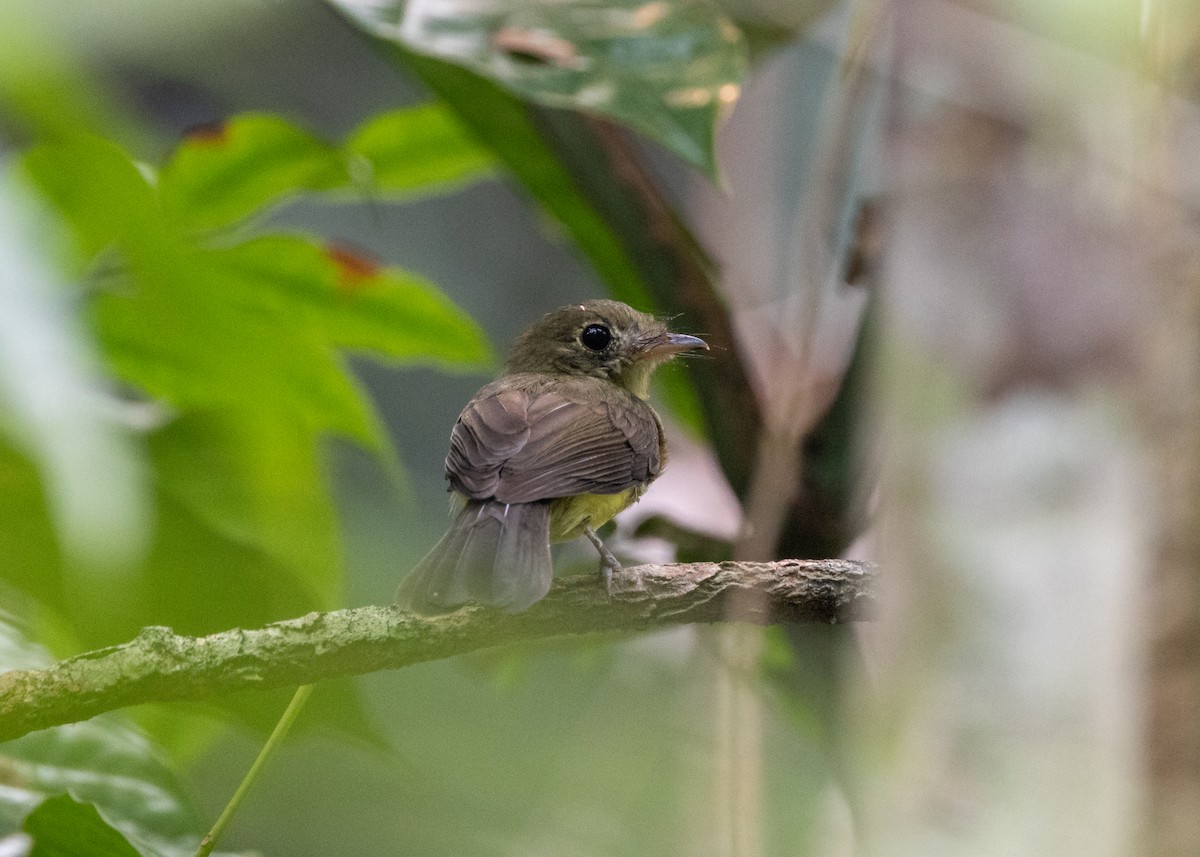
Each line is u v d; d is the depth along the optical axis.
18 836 6.13
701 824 10.55
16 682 6.27
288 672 6.69
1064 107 7.16
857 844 6.92
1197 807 6.20
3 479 7.71
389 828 12.96
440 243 20.52
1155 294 6.76
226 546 8.89
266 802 13.16
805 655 8.79
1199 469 6.50
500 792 12.82
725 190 7.07
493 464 8.73
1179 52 7.03
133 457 8.14
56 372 6.20
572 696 13.16
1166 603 6.43
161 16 19.56
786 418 8.05
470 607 7.49
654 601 7.53
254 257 8.66
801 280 8.40
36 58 9.02
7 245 6.34
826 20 9.57
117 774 7.00
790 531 8.45
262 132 8.23
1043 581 6.66
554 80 7.18
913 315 7.29
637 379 11.12
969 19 7.44
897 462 7.17
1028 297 6.98
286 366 8.52
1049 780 6.45
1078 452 6.73
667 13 7.38
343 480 15.94
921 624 6.91
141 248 7.61
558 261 20.70
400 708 13.29
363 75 21.39
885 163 7.63
